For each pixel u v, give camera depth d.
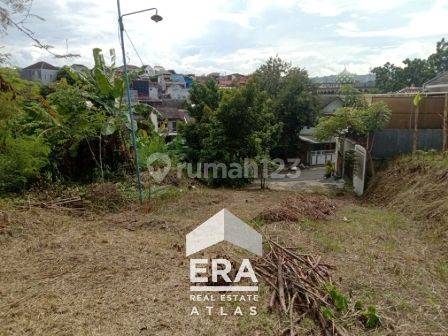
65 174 7.74
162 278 3.43
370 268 3.93
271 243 4.26
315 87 20.78
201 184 10.79
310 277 3.50
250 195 8.88
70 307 2.86
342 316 2.92
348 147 12.12
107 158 8.27
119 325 2.65
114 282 3.32
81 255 3.91
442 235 5.01
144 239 4.62
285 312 2.89
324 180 13.54
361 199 9.32
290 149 19.20
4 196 5.89
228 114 11.16
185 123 12.92
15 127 6.65
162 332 2.60
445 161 7.17
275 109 17.98
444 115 8.84
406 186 7.62
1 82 5.10
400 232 5.42
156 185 8.00
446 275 3.79
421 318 2.99
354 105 10.99
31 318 2.69
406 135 9.81
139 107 9.43
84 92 7.81
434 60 27.75
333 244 4.62
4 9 4.07
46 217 5.16
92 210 5.86
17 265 3.62
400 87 28.75
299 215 5.96
